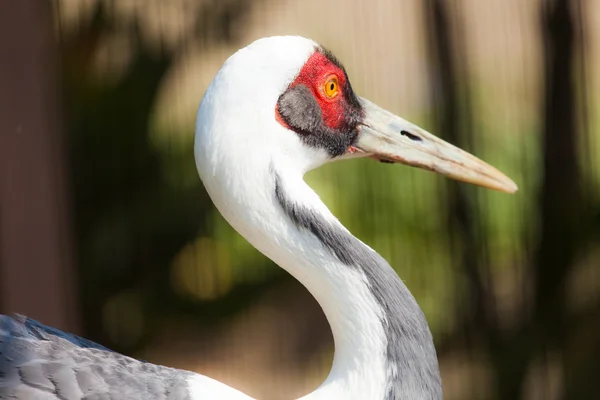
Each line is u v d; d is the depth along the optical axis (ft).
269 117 14.78
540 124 32.58
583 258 31.71
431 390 14.88
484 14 35.94
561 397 31.65
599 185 33.06
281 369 36.73
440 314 33.58
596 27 36.17
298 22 36.76
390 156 16.58
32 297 22.53
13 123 22.09
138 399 14.38
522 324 32.63
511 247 33.09
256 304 36.88
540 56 32.91
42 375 14.26
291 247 14.78
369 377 14.55
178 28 34.71
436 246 33.78
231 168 14.58
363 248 14.92
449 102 32.99
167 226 35.22
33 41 22.40
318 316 37.52
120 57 33.96
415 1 35.55
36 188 22.57
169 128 35.53
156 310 36.17
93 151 34.12
